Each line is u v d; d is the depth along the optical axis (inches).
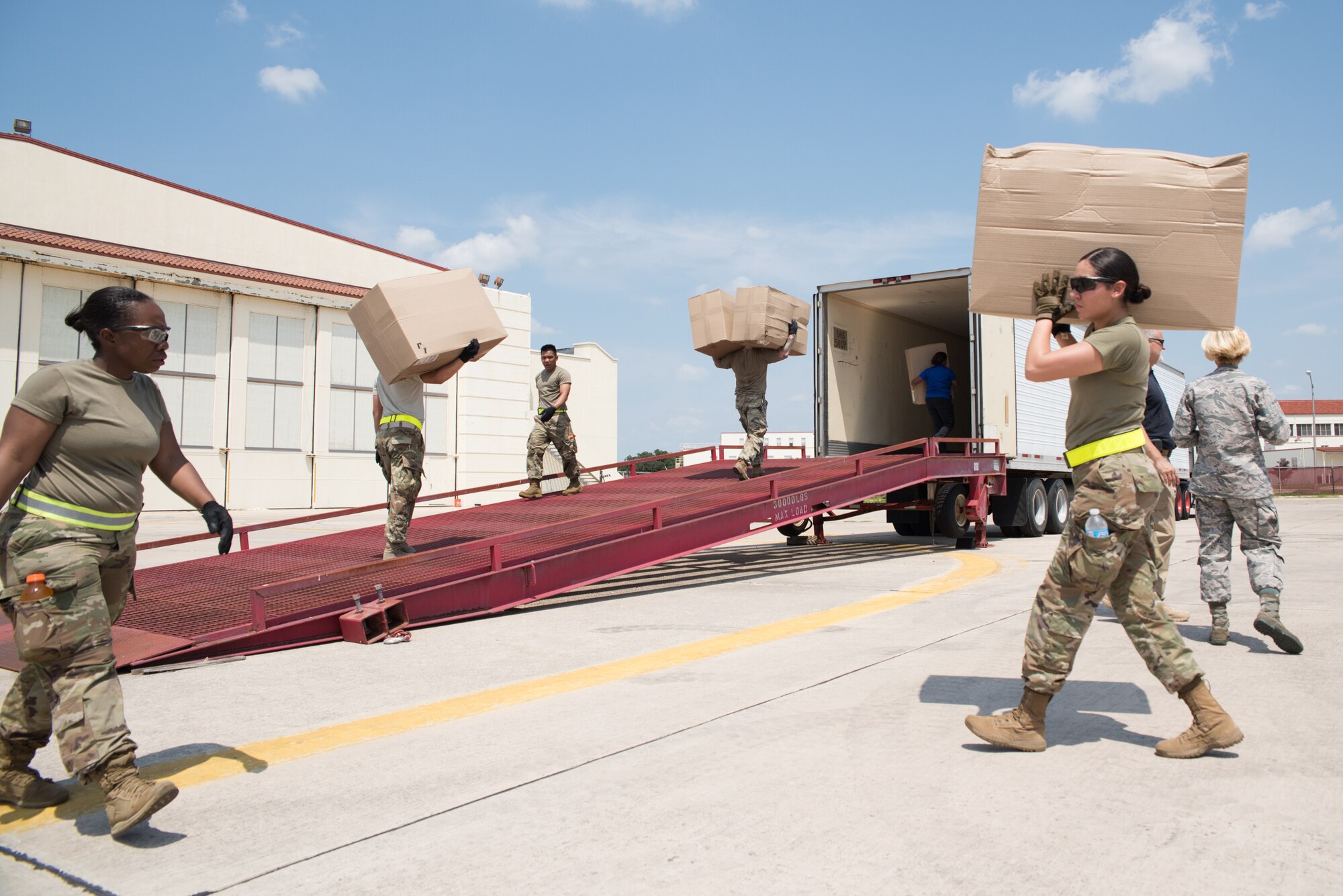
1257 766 118.3
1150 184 133.9
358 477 943.7
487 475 1081.4
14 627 99.7
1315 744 127.2
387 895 86.9
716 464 490.9
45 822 108.7
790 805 107.3
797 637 215.0
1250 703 149.3
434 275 255.1
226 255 872.3
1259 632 201.3
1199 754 120.3
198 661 192.2
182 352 823.7
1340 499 1397.6
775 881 87.5
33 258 725.3
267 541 573.0
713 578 338.3
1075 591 121.3
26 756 112.7
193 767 126.1
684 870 90.6
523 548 263.6
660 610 261.6
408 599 226.1
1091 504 118.0
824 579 330.0
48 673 102.4
